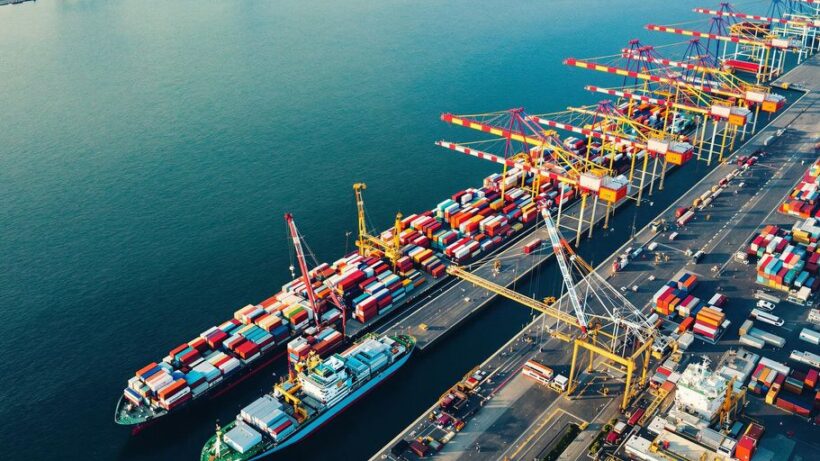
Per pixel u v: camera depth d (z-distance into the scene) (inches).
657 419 6171.3
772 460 5836.6
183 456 6387.8
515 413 6515.8
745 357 7057.1
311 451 6422.2
